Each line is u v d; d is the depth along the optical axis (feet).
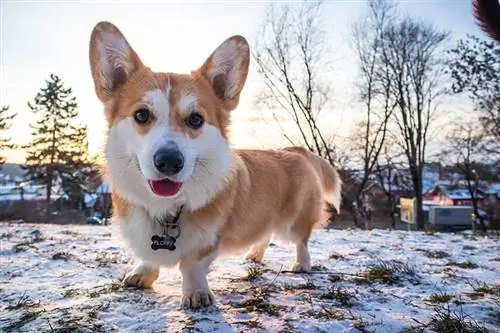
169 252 2.02
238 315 1.80
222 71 2.39
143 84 2.13
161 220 2.02
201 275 2.04
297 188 2.94
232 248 2.42
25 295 2.13
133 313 1.81
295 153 3.22
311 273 2.79
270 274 2.71
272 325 1.68
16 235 4.56
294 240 2.99
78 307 1.87
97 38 2.20
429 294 2.26
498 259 3.45
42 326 1.65
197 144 2.02
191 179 1.99
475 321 1.78
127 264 2.97
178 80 2.17
